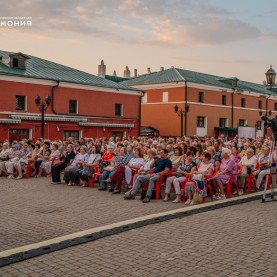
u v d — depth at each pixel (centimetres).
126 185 1503
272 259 682
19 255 694
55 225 912
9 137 3203
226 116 5350
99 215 1017
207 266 650
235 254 709
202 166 1259
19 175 1762
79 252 726
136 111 4175
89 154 1620
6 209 1089
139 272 628
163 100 4959
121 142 1905
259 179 1385
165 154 1266
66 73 3794
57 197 1284
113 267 650
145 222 930
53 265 659
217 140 1848
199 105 4944
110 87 3900
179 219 982
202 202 1167
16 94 3250
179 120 4794
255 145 1705
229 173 1258
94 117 3784
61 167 1599
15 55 3369
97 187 1517
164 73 5197
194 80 4922
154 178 1228
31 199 1244
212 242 781
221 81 5678
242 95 5616
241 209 1101
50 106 3466
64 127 3541
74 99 3641
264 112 6022
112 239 809
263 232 853
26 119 3272
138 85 5181
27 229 877
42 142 2058
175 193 1299
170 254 712
